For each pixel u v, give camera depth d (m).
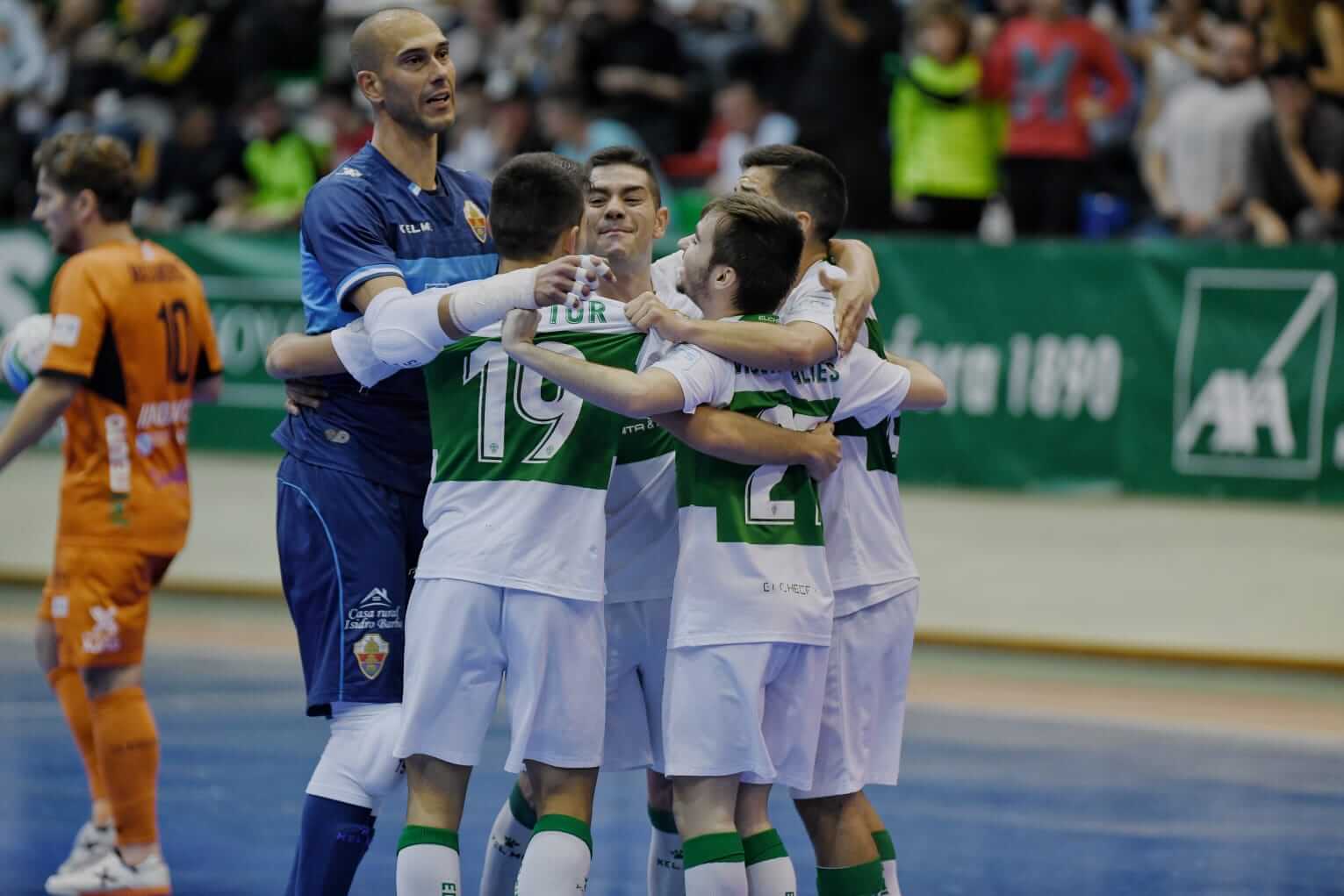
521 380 10.44
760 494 10.47
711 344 10.26
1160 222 26.06
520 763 10.38
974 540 23.78
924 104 26.69
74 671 13.89
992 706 19.81
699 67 31.45
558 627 10.32
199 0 33.69
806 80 26.61
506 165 10.63
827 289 10.88
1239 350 22.72
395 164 11.42
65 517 13.46
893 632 11.27
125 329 13.34
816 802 11.17
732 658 10.27
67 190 13.59
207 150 31.08
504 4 33.44
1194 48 26.48
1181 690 20.62
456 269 11.41
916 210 27.05
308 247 11.39
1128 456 23.30
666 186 27.27
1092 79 26.66
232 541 26.27
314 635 11.36
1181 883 13.66
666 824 11.71
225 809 15.52
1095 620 22.31
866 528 11.27
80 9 34.38
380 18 11.27
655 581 11.04
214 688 20.27
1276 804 16.06
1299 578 22.30
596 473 10.48
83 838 13.60
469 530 10.41
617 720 11.18
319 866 11.07
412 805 10.54
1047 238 26.20
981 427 23.95
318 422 11.56
